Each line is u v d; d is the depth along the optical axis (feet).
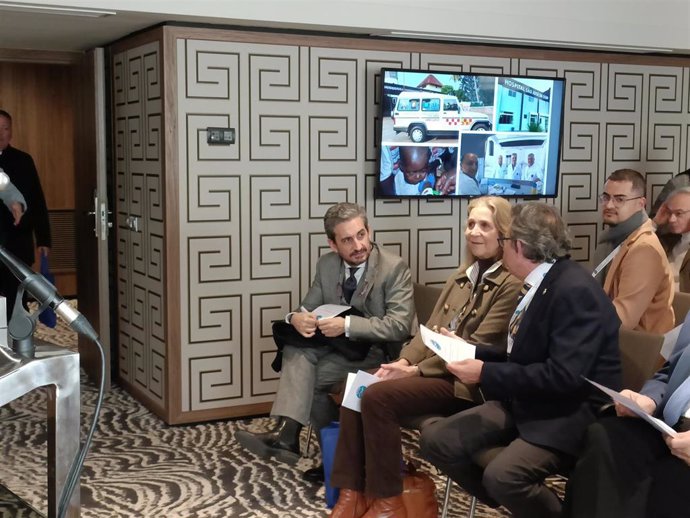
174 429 14.75
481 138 16.25
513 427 9.43
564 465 8.89
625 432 8.02
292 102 15.03
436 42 15.96
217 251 14.83
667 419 8.25
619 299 11.89
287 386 12.25
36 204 18.63
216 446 13.84
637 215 12.63
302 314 12.35
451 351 9.63
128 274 16.56
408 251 16.26
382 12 14.58
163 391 15.10
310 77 15.11
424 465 12.80
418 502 10.24
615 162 17.90
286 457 12.18
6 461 13.16
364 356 12.32
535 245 9.10
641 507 7.88
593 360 8.76
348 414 10.23
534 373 8.79
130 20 14.02
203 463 13.03
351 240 12.21
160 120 14.44
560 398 8.93
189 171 14.48
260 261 15.15
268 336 15.37
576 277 8.96
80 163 17.81
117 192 16.88
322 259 13.02
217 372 15.08
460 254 16.71
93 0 12.89
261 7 13.83
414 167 15.80
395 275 12.39
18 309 6.23
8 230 17.99
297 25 14.37
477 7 15.29
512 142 16.55
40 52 17.79
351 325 12.02
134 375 16.60
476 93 16.05
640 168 18.20
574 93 17.31
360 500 10.32
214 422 15.15
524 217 9.21
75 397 6.31
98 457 13.29
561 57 17.10
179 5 13.37
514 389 8.91
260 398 15.46
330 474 11.09
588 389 8.87
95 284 17.20
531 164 16.81
